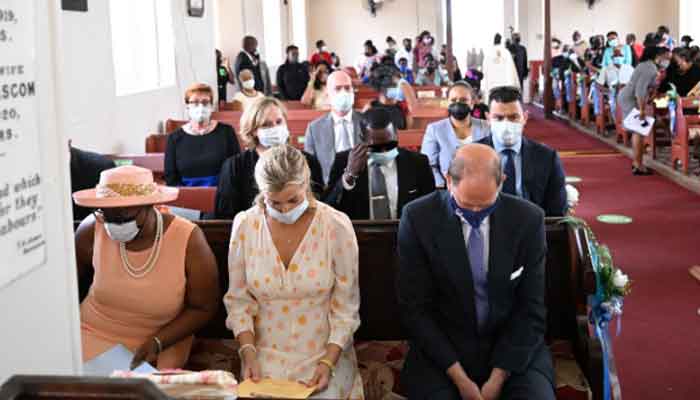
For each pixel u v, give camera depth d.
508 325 3.23
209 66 10.59
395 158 4.18
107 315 3.32
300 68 14.57
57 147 1.94
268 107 4.43
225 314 3.75
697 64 11.80
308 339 3.21
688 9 23.55
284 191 3.07
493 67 16.89
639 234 7.83
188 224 3.33
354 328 3.24
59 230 1.96
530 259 3.24
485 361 3.22
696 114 10.27
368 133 4.11
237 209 4.46
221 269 3.72
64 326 1.99
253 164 4.46
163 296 3.26
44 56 1.87
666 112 11.25
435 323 3.24
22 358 1.77
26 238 1.75
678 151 10.42
